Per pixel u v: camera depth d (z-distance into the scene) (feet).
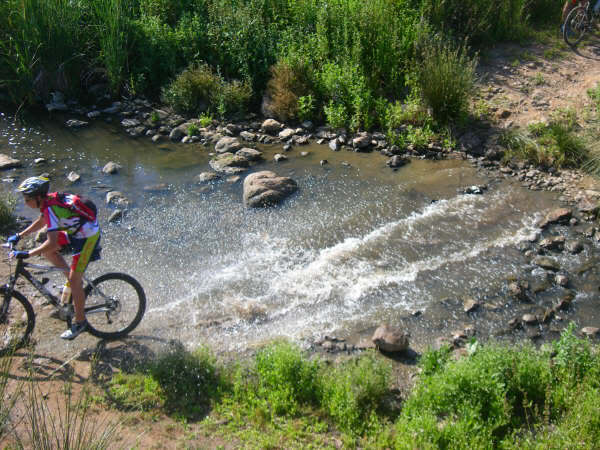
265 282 21.25
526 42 39.65
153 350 17.54
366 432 14.29
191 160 30.81
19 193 26.68
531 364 15.65
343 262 22.36
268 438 13.83
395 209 25.89
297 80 34.71
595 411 14.02
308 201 26.58
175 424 14.34
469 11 38.47
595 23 41.52
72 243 16.05
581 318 19.40
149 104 36.83
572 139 28.94
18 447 11.87
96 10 37.19
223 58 37.63
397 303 20.18
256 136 33.06
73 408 14.35
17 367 16.21
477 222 24.80
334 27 37.58
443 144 31.24
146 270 21.81
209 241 23.77
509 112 32.48
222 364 16.72
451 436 13.53
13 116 35.14
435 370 16.33
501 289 20.80
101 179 28.53
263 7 39.93
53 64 36.11
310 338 18.34
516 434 14.26
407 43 35.58
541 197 26.58
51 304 18.63
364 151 31.37
